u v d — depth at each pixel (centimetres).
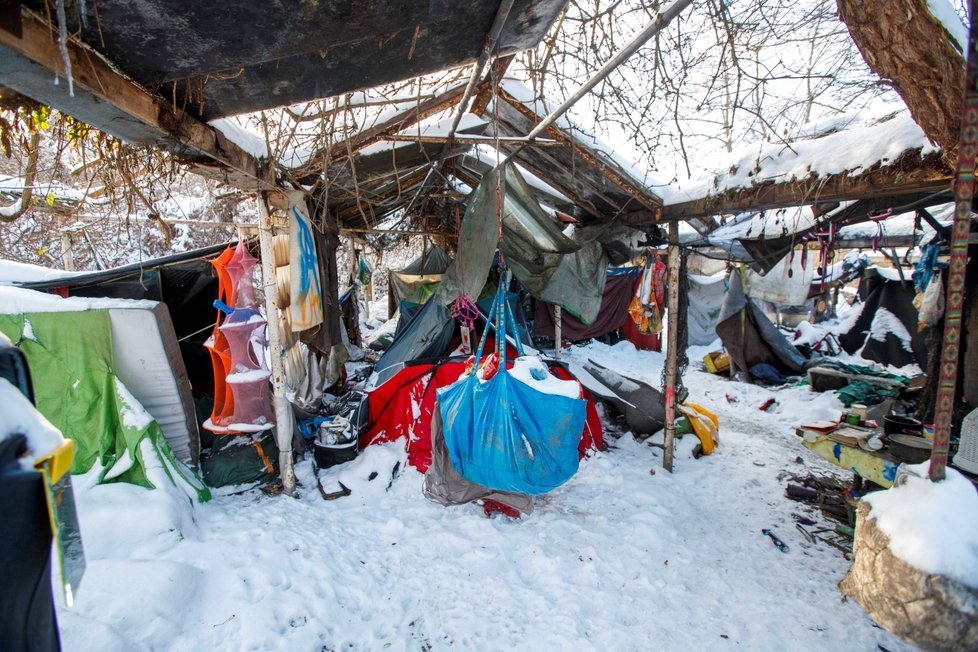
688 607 239
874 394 542
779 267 664
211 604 217
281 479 352
